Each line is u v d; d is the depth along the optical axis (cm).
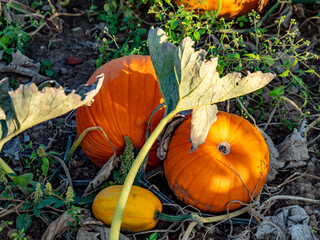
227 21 182
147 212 124
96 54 178
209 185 126
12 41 175
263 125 157
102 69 135
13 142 149
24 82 167
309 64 172
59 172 142
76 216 127
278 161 145
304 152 146
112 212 124
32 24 176
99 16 187
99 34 183
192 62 111
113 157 132
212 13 164
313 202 137
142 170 134
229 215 131
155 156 136
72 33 184
